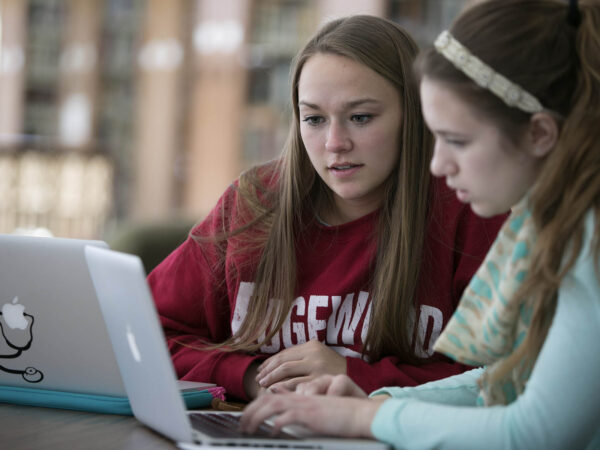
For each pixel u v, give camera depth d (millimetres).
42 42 6250
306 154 1513
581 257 907
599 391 895
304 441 980
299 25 5703
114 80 6262
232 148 6031
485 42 936
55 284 1207
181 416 993
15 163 5145
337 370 1370
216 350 1513
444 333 1046
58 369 1243
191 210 6121
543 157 952
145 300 977
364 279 1468
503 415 924
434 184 1477
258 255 1534
